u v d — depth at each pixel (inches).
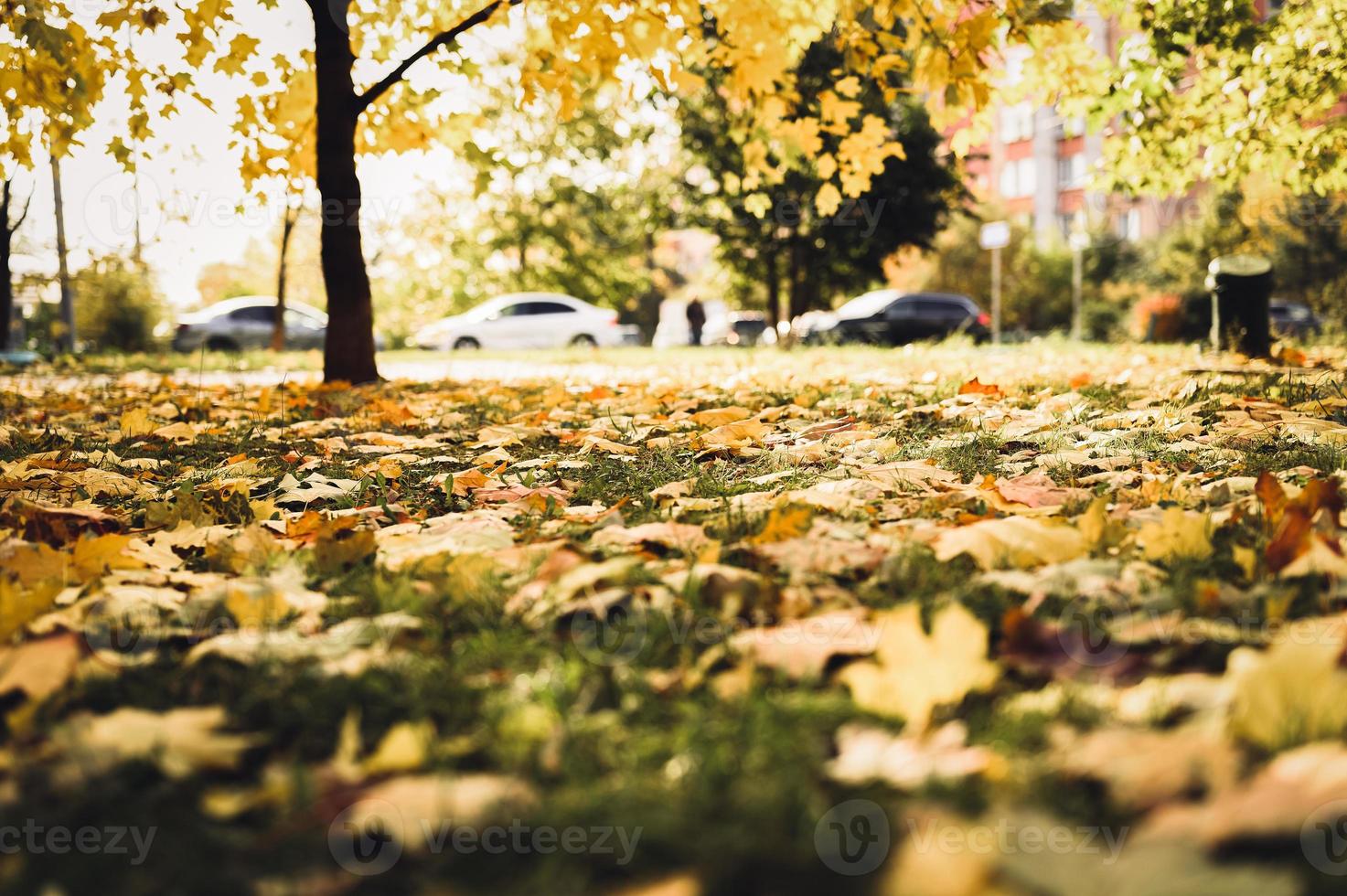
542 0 330.6
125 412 265.7
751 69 266.8
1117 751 49.5
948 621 58.4
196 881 44.1
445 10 371.9
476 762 55.5
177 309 1231.5
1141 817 45.3
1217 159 390.3
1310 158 388.5
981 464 146.9
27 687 63.4
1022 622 66.9
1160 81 350.3
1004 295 1480.1
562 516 121.2
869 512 112.3
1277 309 931.3
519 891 42.8
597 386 300.2
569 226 1438.2
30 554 95.0
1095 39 1253.1
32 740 59.1
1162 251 1264.8
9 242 864.3
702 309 1237.1
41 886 44.4
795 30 278.5
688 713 58.8
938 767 50.2
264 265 2041.1
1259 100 370.6
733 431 180.9
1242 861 40.5
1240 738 50.8
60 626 76.9
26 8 307.6
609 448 175.6
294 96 377.4
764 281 1093.8
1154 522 96.7
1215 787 45.5
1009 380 292.7
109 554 97.7
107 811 50.5
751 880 42.4
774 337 1010.1
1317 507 96.7
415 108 366.3
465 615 80.8
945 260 1515.7
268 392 298.7
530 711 58.6
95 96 335.9
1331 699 50.2
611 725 58.1
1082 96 277.9
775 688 63.4
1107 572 80.2
